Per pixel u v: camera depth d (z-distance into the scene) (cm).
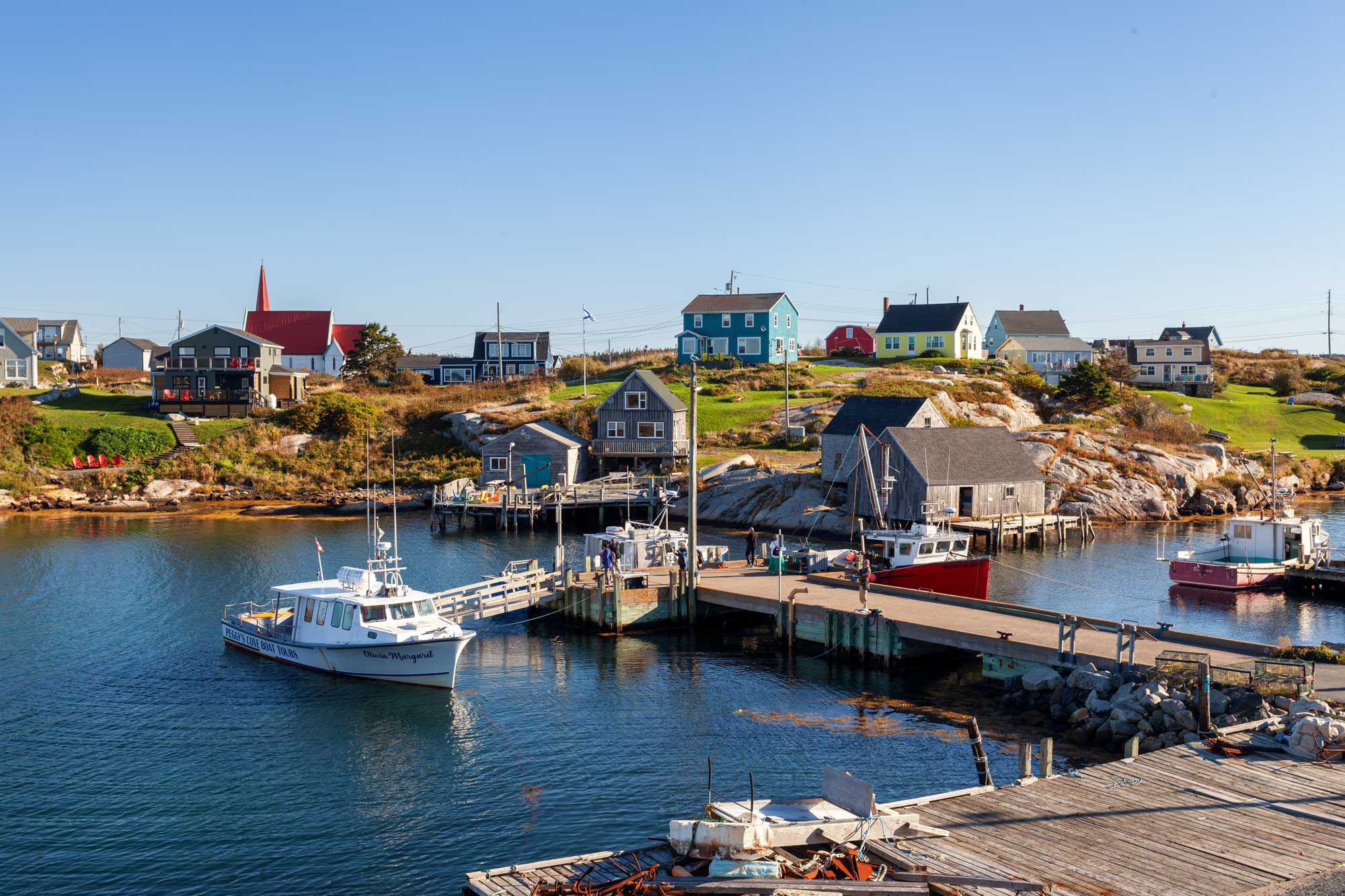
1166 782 2206
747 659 3966
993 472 7125
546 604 4606
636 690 3572
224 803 2666
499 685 3638
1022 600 5056
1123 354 13475
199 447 9306
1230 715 2659
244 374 10844
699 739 3088
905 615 3888
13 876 2298
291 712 3356
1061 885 1730
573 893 1694
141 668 3812
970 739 2447
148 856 2386
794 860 1750
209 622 4484
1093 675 3103
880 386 10356
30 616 4581
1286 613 4759
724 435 9488
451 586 5241
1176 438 9644
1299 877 1758
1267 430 10856
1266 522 5494
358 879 2284
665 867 1792
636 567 4991
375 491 8538
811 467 8181
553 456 8606
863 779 2752
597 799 2678
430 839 2467
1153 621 4569
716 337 12381
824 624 3984
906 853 1825
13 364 11512
